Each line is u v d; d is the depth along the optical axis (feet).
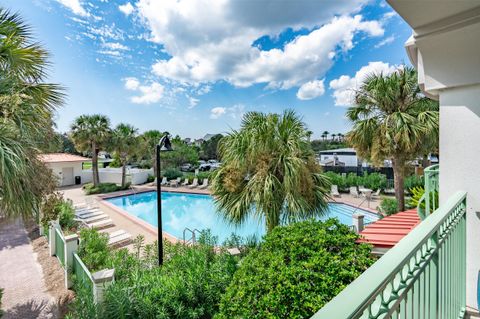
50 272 20.72
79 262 16.81
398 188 26.84
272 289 8.27
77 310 11.96
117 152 64.85
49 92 17.52
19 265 22.26
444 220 4.97
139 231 32.40
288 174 17.34
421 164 42.06
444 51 5.98
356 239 10.19
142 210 52.60
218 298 12.87
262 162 18.26
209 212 50.80
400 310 3.39
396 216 17.44
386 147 25.12
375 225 15.14
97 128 61.05
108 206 46.83
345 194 52.24
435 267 4.59
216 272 14.29
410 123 24.07
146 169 80.53
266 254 9.95
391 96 25.81
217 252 20.39
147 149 73.67
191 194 61.62
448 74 6.06
